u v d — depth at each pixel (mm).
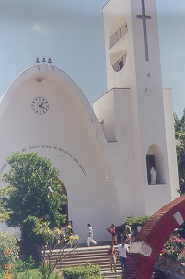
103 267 19734
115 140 26047
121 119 26234
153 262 15945
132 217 24547
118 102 26328
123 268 17438
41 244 19562
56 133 26266
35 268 18297
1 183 24016
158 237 15969
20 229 20672
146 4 26656
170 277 17172
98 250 20594
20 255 19328
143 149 25438
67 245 20734
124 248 17516
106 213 26078
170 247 17375
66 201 25844
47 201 21219
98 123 25875
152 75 26203
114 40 28438
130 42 26453
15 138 25578
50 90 26359
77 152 26391
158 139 25828
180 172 28922
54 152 26125
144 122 25703
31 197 21094
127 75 26812
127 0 26547
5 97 25047
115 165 25719
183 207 16234
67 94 26375
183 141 29672
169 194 25516
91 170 26422
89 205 26078
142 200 25188
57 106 26438
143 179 25266
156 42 26516
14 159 21688
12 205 20969
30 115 25984
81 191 26141
